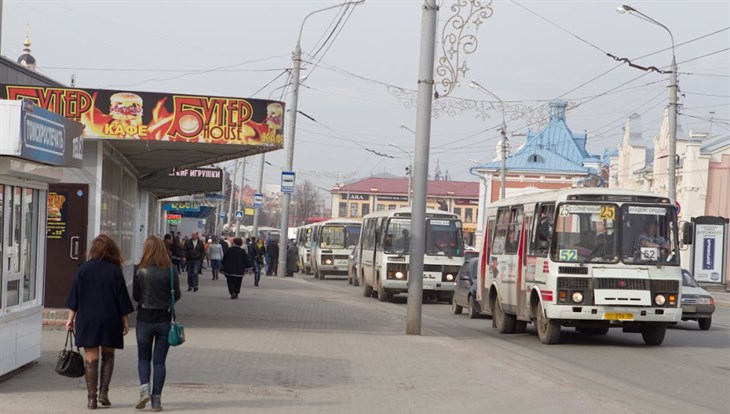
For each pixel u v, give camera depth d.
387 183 127.81
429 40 19.62
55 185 19.03
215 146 20.00
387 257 33.09
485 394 12.03
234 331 19.48
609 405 11.17
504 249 22.33
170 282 10.23
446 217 33.44
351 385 12.66
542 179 78.44
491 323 25.67
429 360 15.60
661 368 15.86
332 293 36.75
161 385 10.16
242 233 94.06
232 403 10.81
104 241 10.31
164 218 59.59
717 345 19.97
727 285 53.88
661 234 18.62
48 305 18.88
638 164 72.50
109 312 10.12
